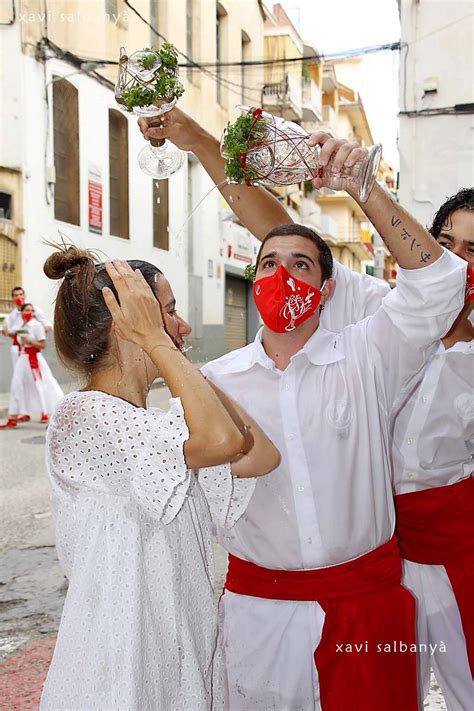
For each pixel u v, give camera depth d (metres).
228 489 1.55
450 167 8.49
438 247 1.62
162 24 12.80
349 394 1.72
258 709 1.74
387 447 1.79
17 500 5.16
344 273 2.14
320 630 1.67
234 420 1.60
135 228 12.88
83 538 1.37
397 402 1.87
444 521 1.99
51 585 3.62
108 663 1.31
